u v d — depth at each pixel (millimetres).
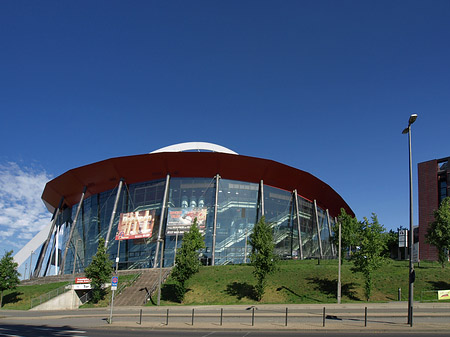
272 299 44219
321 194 87812
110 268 51156
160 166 76188
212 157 74438
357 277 48656
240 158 74750
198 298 46562
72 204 92375
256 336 20812
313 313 31219
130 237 73000
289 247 78250
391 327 22188
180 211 72688
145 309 39812
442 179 80188
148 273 58500
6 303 52562
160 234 71750
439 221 53000
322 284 47156
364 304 36812
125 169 77188
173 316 31875
